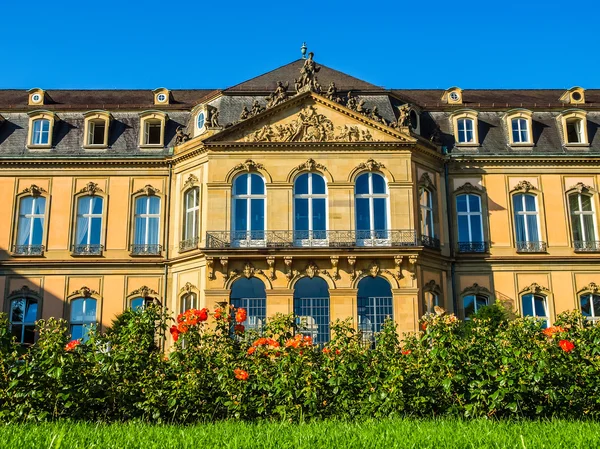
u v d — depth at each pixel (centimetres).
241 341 1485
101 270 3294
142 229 3369
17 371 1279
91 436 1005
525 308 3256
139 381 1362
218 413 1352
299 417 1296
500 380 1284
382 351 1415
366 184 3133
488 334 1424
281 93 3194
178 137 3391
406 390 1330
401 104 3456
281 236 3019
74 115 3572
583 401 1330
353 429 1089
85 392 1298
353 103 3195
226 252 2928
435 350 1354
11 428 1107
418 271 2983
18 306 3266
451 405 1328
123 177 3416
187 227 3266
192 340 1437
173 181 3397
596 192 3406
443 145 3444
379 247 2927
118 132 3506
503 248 3306
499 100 3888
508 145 3462
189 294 3145
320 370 1375
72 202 3378
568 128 3562
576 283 3278
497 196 3378
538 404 1311
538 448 906
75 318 3256
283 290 2922
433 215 3278
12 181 3400
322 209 3098
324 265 2959
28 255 3297
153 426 1205
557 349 1345
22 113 3588
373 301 2942
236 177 3130
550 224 3353
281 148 3138
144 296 3259
